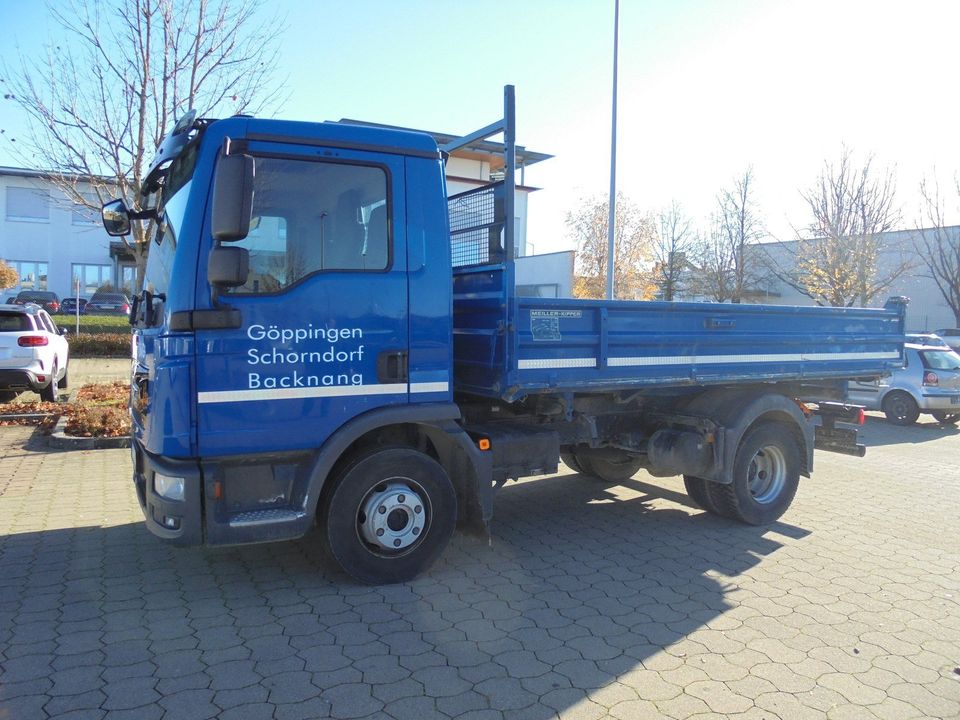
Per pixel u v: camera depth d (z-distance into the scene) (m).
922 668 3.79
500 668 3.72
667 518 6.61
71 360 21.52
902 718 3.32
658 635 4.14
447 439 4.97
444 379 4.81
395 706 3.35
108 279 39.94
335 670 3.67
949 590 4.89
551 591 4.79
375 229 4.60
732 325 6.11
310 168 4.43
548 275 25.06
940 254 32.72
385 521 4.72
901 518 6.72
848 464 9.52
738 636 4.14
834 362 6.98
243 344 4.24
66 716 3.21
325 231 4.46
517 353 4.92
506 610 4.46
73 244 39.12
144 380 4.57
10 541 5.60
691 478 6.55
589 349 5.30
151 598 4.56
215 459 4.26
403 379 4.68
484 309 5.15
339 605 4.48
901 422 13.74
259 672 3.64
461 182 5.99
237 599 4.55
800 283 29.11
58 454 8.74
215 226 3.94
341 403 4.50
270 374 4.31
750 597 4.73
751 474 6.46
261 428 4.31
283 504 4.47
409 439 5.07
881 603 4.65
